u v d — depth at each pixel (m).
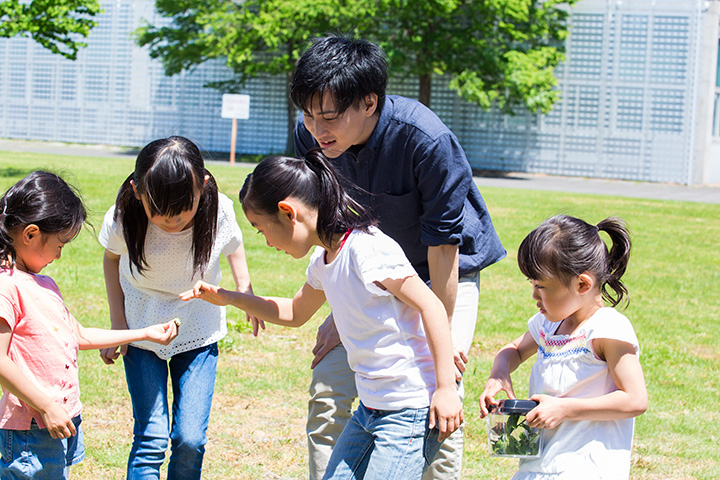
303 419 4.02
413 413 2.32
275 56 26.08
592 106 24.19
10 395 2.45
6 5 15.02
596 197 17.20
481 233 3.00
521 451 2.34
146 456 2.68
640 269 8.88
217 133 27.36
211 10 25.09
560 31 23.38
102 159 20.53
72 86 28.47
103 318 5.42
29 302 2.42
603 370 2.34
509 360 2.62
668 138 23.61
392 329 2.33
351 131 2.61
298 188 2.30
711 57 23.14
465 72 22.98
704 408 4.44
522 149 25.08
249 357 4.95
